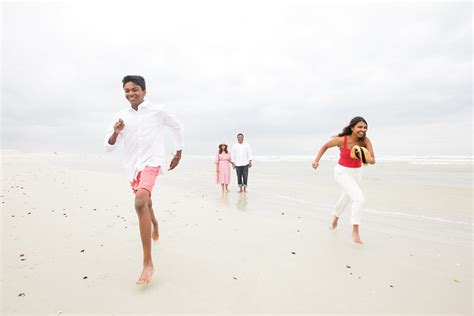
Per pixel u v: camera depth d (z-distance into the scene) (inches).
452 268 123.4
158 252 136.5
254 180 452.8
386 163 745.0
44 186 315.3
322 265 125.0
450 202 259.0
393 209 238.5
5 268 115.0
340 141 167.9
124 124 121.6
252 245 148.8
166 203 261.1
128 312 87.7
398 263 128.4
